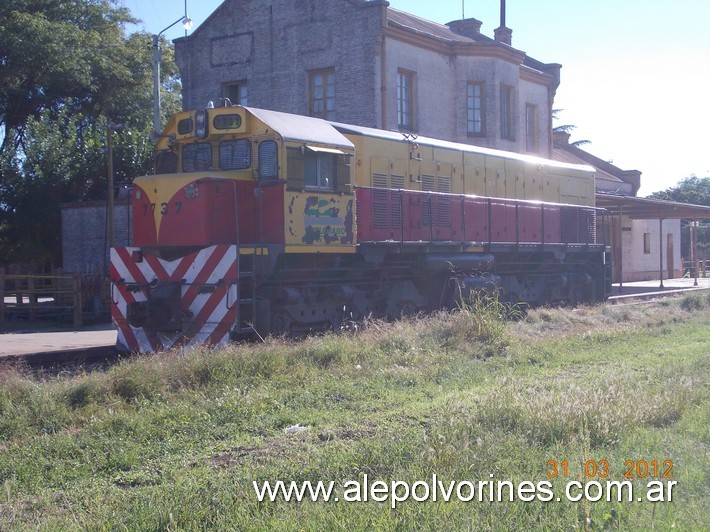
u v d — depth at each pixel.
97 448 7.20
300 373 10.53
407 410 8.74
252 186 13.56
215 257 12.82
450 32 32.03
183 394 9.14
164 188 13.41
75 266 24.47
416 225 16.72
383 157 16.22
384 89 24.59
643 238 41.16
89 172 28.81
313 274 14.66
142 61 34.72
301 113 25.89
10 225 29.39
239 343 12.11
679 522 5.17
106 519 5.30
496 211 19.38
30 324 19.48
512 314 18.34
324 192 14.16
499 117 28.66
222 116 13.75
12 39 29.81
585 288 24.14
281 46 26.38
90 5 35.34
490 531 5.01
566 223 22.56
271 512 5.45
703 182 82.75
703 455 6.72
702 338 15.61
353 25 24.78
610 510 5.28
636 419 7.76
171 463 6.77
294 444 7.38
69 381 9.24
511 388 8.73
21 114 33.81
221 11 27.77
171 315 13.08
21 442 7.38
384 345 12.63
